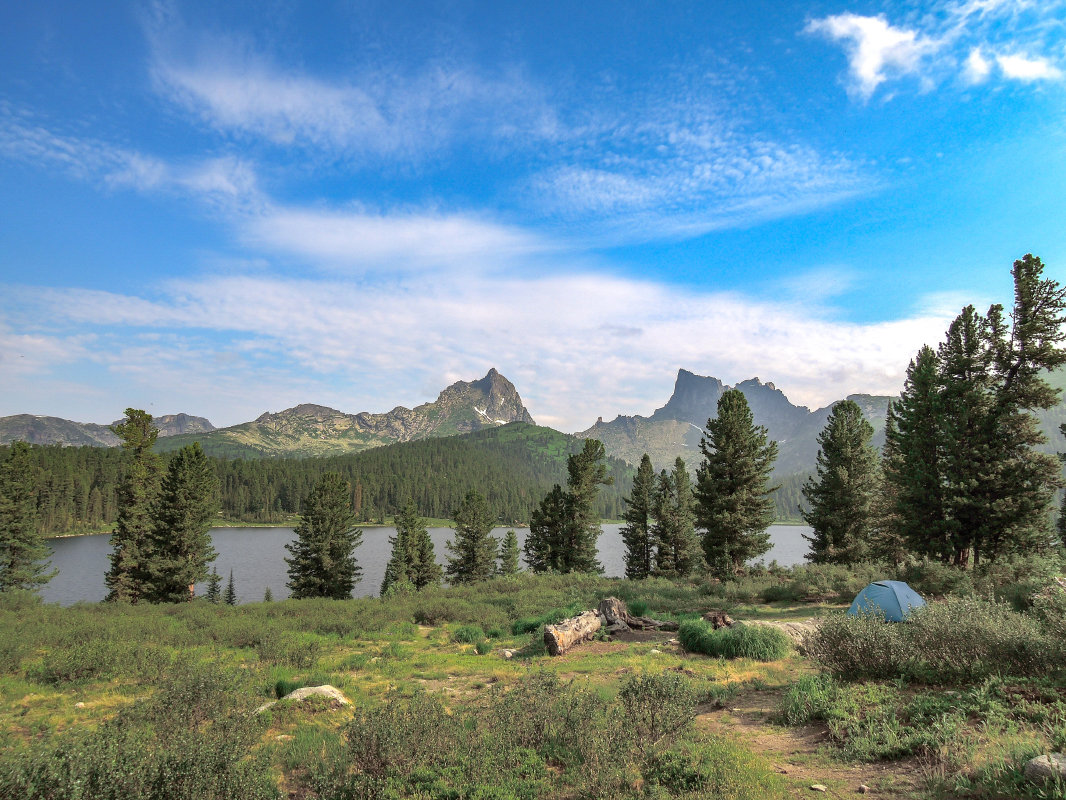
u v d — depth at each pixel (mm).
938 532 29609
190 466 44875
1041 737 5926
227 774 5633
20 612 22484
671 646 16938
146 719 8383
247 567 92812
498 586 34906
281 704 10008
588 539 52188
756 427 41688
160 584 41750
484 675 13539
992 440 28875
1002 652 8594
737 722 8734
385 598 31516
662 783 6090
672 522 52031
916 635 9609
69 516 133750
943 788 5395
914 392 34062
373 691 11938
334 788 6281
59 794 4637
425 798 6074
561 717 8234
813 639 10750
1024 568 21609
